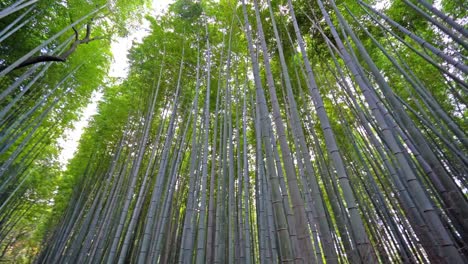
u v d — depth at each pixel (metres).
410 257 3.98
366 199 5.89
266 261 3.36
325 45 6.36
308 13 5.99
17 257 12.33
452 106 5.91
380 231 4.75
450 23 2.53
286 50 6.16
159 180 4.69
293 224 2.27
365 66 6.05
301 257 1.77
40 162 8.97
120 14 6.87
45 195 9.86
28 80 6.04
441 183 2.55
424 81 5.88
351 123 6.37
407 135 3.68
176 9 6.41
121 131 8.02
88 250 5.41
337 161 2.12
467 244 2.36
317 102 2.55
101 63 7.40
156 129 7.52
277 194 2.10
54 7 5.87
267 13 6.07
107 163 8.00
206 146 4.21
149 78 7.23
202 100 6.98
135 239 5.87
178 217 5.79
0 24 5.19
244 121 4.54
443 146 5.25
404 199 3.08
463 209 2.36
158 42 7.01
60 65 6.46
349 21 6.03
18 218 9.65
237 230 4.35
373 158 5.37
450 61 2.55
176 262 5.36
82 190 7.37
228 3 6.52
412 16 5.75
